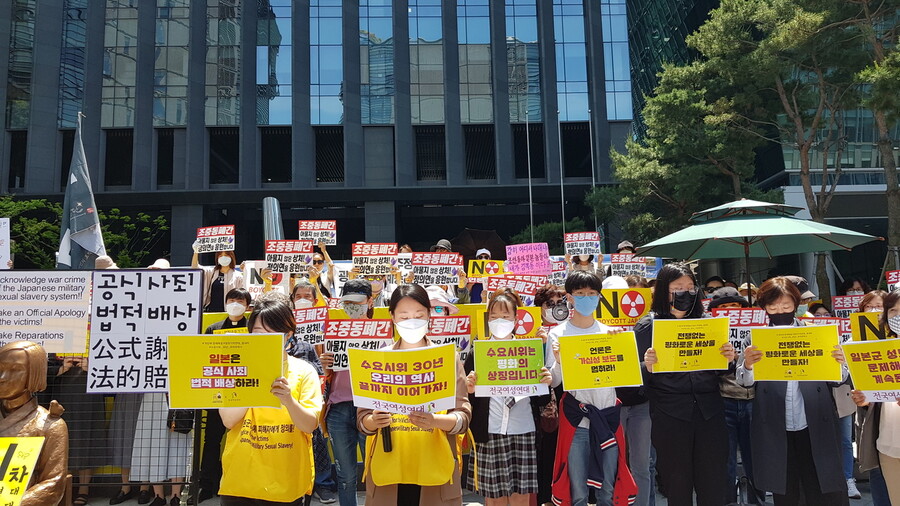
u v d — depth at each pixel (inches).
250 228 1801.2
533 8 1636.3
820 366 189.8
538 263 457.1
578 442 202.2
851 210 1209.4
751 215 302.8
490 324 199.0
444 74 1598.2
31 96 1469.0
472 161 1668.3
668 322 194.9
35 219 1268.5
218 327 253.6
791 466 203.3
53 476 140.3
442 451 157.6
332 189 1533.0
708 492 194.7
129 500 279.6
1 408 144.7
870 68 592.7
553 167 1572.3
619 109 1589.6
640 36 1796.3
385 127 1594.5
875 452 198.7
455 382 152.9
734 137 915.4
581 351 191.0
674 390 199.8
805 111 941.2
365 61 1594.5
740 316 230.2
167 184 1582.2
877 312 217.0
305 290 279.7
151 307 200.1
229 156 1694.1
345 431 237.1
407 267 420.5
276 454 152.3
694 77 926.4
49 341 208.8
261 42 1572.3
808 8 713.0
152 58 1533.0
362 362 151.6
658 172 968.3
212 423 285.3
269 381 148.7
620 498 199.5
